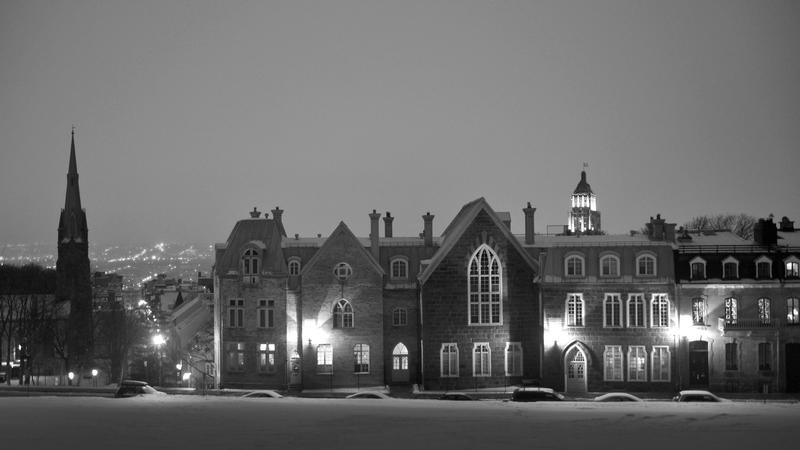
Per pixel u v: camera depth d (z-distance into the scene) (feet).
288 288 297.53
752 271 287.69
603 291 289.94
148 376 401.70
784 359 284.41
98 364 438.40
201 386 304.09
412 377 298.97
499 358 294.46
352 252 299.38
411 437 141.59
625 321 289.33
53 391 299.79
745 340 285.64
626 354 288.10
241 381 298.15
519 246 296.51
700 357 287.89
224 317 300.81
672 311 288.10
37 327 445.37
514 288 296.10
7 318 441.27
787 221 321.11
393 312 301.02
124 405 191.11
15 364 459.73
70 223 524.11
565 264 292.20
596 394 284.00
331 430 148.97
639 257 290.56
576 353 289.74
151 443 136.67
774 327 284.61
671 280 288.30
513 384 293.64
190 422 159.02
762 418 164.25
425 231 312.09
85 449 131.95
